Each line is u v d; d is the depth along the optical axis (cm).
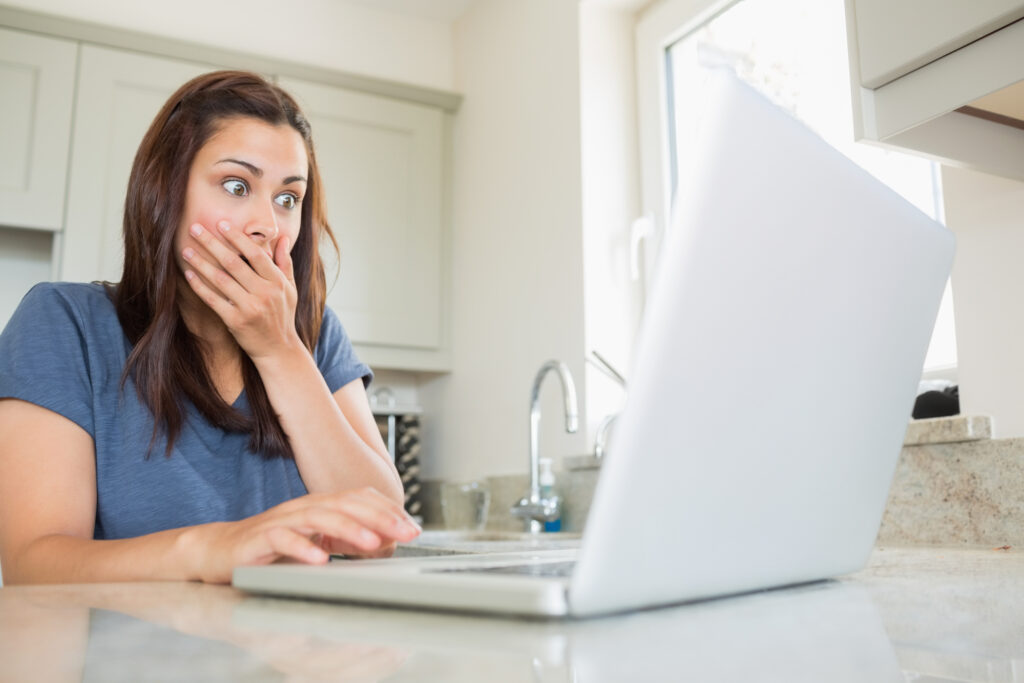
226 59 235
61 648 26
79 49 219
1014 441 100
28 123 212
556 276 212
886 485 52
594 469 181
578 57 211
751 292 34
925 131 101
